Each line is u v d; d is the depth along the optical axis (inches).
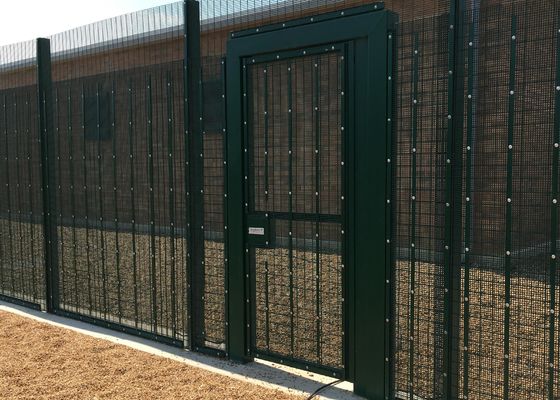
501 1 117.0
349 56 135.9
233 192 160.6
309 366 149.2
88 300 231.9
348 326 140.9
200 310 174.2
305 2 150.3
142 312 213.6
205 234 173.5
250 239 158.7
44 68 218.2
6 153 245.4
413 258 129.9
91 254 320.2
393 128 130.3
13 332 197.0
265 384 147.3
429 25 124.2
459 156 121.6
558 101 109.1
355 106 135.8
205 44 182.4
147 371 157.1
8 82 243.3
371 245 134.4
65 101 211.8
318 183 145.1
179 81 173.3
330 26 138.2
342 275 140.9
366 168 134.4
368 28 131.9
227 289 165.0
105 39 193.0
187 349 177.0
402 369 151.5
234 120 159.0
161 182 228.7
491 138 147.4
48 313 224.7
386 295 132.2
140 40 182.5
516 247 147.4
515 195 145.7
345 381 148.6
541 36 114.6
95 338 189.6
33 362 165.6
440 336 126.0
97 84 198.1
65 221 267.3
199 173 171.2
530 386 142.4
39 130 220.5
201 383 147.6
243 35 156.2
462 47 120.0
